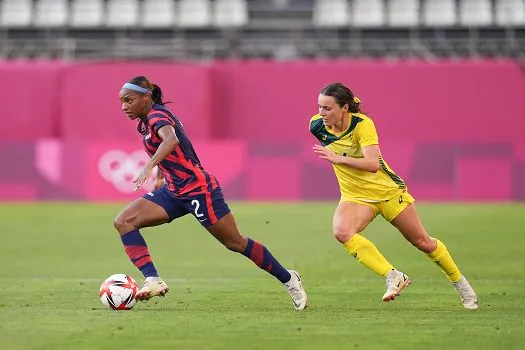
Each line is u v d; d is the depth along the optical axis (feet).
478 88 317.83
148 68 311.27
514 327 93.20
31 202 291.99
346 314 102.06
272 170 290.35
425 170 289.94
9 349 80.64
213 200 100.94
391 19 354.54
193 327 92.17
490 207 270.87
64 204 284.41
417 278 141.49
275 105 318.45
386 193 102.58
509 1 353.92
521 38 343.26
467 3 354.33
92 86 312.09
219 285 132.36
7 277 143.54
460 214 249.96
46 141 293.84
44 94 316.19
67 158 293.02
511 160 288.71
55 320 96.84
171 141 97.30
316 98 318.04
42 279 140.56
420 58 340.18
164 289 102.06
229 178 291.17
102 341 84.43
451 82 317.63
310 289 127.34
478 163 289.12
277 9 358.23
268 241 196.95
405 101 318.04
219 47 342.44
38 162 293.84
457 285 107.04
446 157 289.94
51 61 332.60
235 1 361.30
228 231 102.06
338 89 100.63
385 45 341.62
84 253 178.29
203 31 349.20
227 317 99.30
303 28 346.33
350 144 102.22
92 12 360.89
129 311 104.06
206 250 184.44
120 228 102.63
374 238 200.64
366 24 350.02
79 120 312.50
